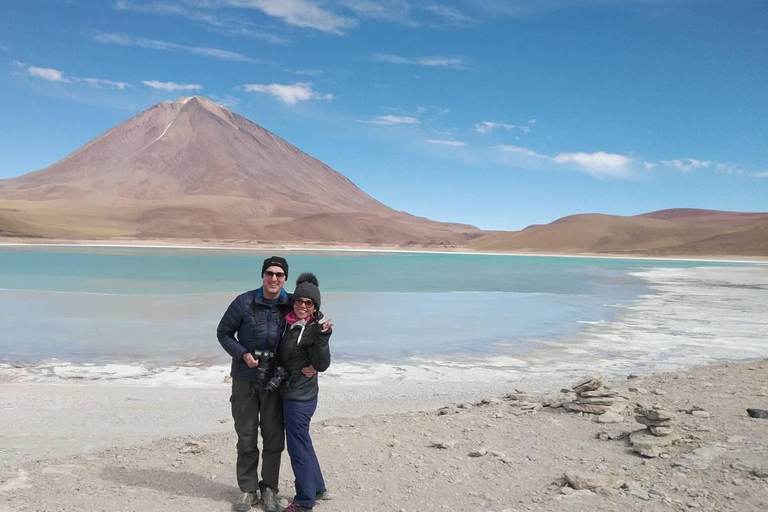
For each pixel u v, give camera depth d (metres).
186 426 6.91
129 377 9.83
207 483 4.69
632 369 10.98
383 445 5.58
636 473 4.73
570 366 11.23
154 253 67.50
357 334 14.59
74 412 7.45
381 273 41.22
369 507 4.17
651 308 21.02
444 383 9.75
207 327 14.84
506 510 4.07
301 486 4.09
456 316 18.16
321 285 29.94
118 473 4.91
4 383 9.25
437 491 4.44
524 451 5.32
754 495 4.19
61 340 13.05
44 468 5.05
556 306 21.33
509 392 9.09
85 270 37.03
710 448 5.20
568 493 4.31
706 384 8.36
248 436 4.19
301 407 4.08
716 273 49.59
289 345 4.03
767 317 18.67
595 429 6.02
